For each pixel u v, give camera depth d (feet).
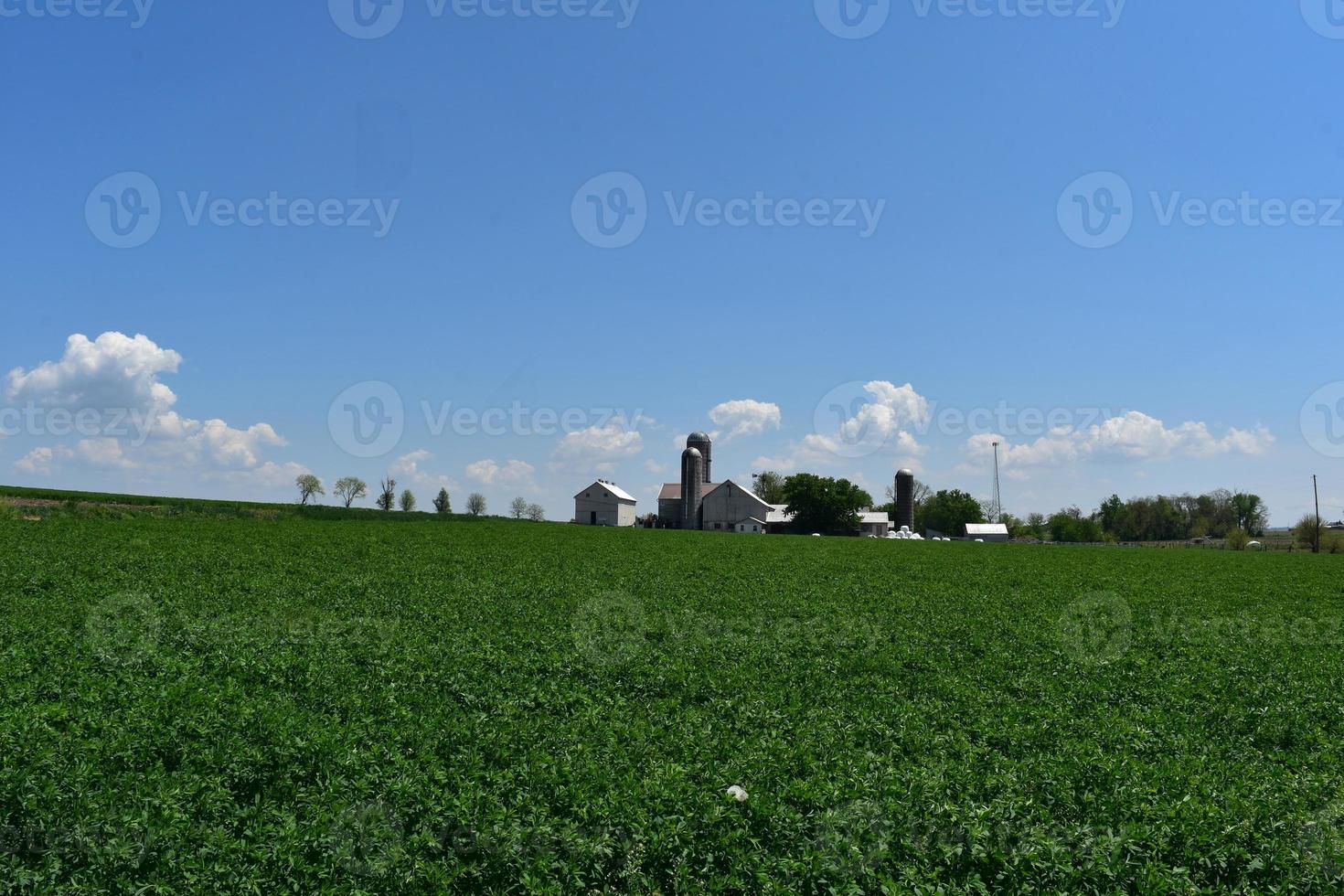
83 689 54.08
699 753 48.39
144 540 162.50
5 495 245.45
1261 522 642.63
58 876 33.58
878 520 507.30
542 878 34.96
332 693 57.36
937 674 73.92
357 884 33.78
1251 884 36.60
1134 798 42.83
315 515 276.41
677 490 552.00
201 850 34.76
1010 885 35.96
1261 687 70.59
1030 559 236.84
